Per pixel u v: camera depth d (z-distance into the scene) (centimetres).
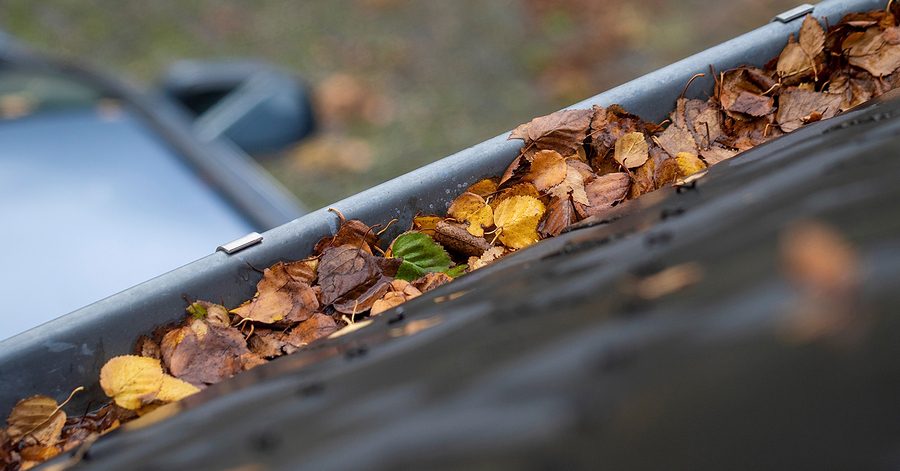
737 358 56
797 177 93
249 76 295
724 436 51
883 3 147
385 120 433
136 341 120
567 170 133
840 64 145
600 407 58
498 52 475
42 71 263
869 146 93
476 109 440
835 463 47
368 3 521
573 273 93
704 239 85
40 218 189
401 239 129
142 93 254
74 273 178
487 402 67
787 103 140
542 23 491
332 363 98
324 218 127
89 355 118
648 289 76
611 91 137
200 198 200
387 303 125
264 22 514
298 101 281
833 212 72
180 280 121
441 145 416
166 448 95
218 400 101
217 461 87
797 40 144
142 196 198
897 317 52
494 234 132
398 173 399
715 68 140
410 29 498
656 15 491
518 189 132
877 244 60
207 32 508
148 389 118
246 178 216
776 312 58
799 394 51
